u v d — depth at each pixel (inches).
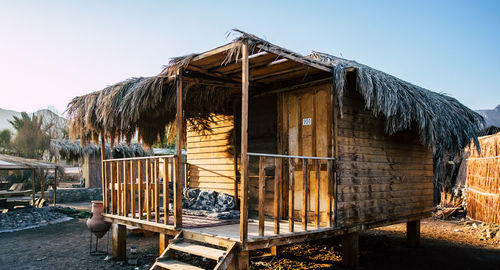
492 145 437.4
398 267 267.6
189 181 372.5
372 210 262.8
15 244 341.1
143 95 229.1
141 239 360.8
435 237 385.1
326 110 247.9
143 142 314.7
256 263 269.6
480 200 464.1
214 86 272.4
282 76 257.9
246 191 179.2
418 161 325.7
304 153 261.4
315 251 307.3
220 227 227.0
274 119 287.7
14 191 595.5
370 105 234.1
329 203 234.2
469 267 269.9
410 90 253.8
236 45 181.0
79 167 1093.1
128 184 274.2
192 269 182.2
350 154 246.8
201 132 360.2
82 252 307.3
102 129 278.4
